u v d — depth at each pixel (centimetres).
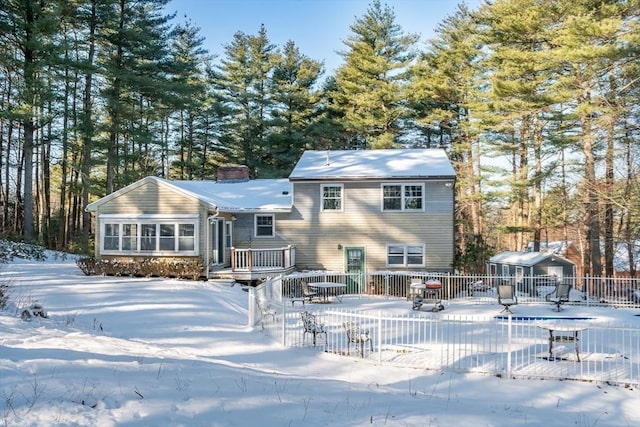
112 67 3241
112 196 2362
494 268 2838
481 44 3725
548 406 823
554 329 1134
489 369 1034
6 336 898
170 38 3753
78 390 609
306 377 909
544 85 3059
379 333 1095
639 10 2417
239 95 4769
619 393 909
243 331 1366
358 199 2595
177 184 2498
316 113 4819
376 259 2570
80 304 1538
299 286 2372
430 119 3969
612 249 2856
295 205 2631
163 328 1332
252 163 4731
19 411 517
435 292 2117
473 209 4181
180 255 2303
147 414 557
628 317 1756
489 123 3388
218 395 663
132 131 3406
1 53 2614
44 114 2820
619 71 2608
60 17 2942
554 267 2447
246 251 2341
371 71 4184
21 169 3819
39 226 3806
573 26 2352
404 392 843
